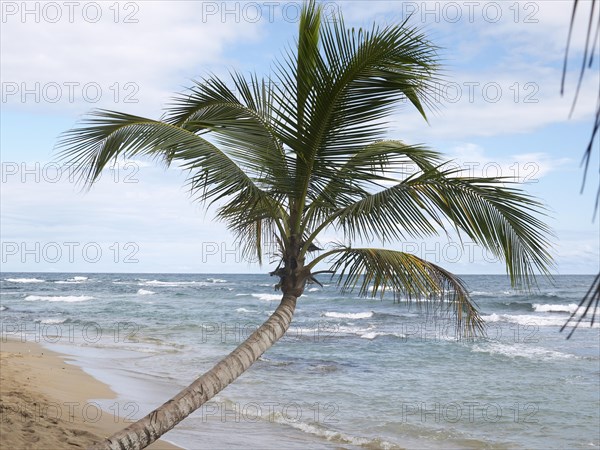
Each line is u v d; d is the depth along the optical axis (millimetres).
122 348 20391
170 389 13344
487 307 41531
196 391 4734
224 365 4910
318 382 15320
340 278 5582
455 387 14992
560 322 31781
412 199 5273
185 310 39438
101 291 62750
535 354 20609
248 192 5383
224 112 5645
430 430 10977
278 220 5645
